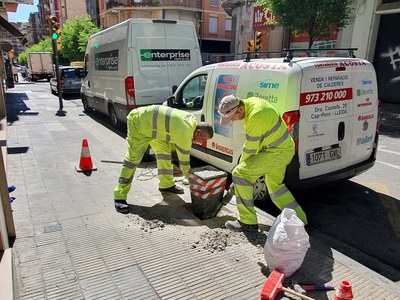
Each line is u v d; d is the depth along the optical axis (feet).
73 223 12.95
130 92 26.86
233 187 13.48
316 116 13.35
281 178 12.80
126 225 12.85
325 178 14.16
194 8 131.13
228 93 15.78
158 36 27.37
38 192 16.10
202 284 9.53
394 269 11.02
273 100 13.42
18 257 10.63
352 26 55.21
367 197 16.49
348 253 11.89
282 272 9.77
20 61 271.49
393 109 47.67
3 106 27.50
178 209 14.44
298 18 45.62
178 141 13.61
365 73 14.73
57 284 9.43
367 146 15.46
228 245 11.50
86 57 38.78
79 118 38.22
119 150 24.32
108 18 150.00
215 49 140.46
